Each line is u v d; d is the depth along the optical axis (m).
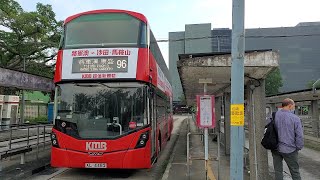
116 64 9.16
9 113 28.80
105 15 9.66
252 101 7.33
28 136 12.31
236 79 5.38
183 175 9.28
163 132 14.62
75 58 9.28
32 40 30.41
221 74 8.26
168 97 18.64
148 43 9.52
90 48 9.30
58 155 8.91
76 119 9.04
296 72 108.12
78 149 8.81
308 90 17.58
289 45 108.12
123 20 9.57
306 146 16.42
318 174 9.37
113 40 9.33
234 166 5.32
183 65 7.10
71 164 8.83
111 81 9.22
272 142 6.44
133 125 8.97
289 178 8.76
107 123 8.96
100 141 8.79
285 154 6.32
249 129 7.48
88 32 9.48
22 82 12.69
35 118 40.94
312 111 20.83
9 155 9.89
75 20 9.72
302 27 85.81
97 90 9.20
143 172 10.80
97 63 9.20
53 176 9.84
